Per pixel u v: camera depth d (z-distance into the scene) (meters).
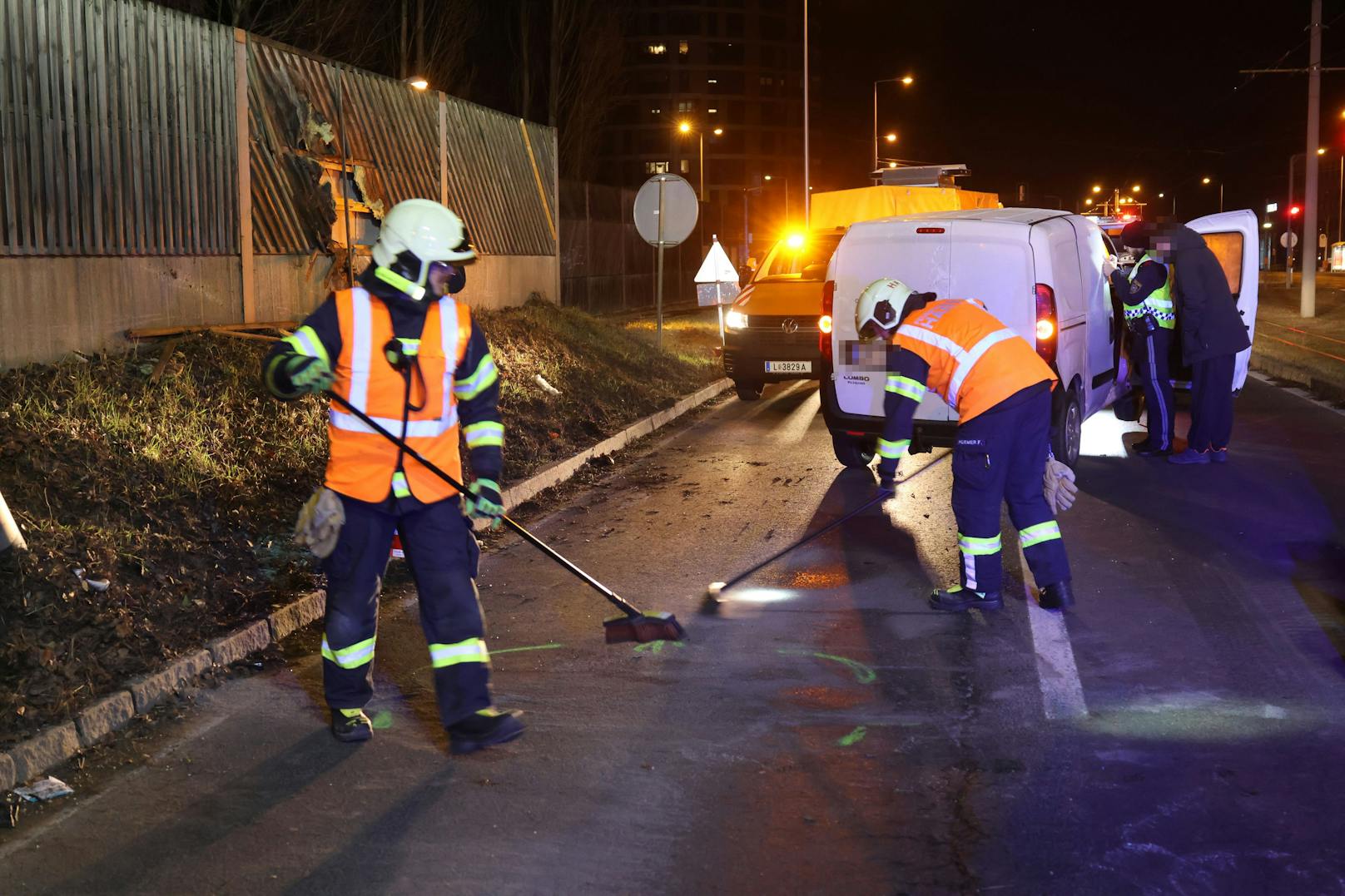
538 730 4.37
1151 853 3.40
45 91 7.35
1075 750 4.13
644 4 116.38
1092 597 6.01
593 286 27.12
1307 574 6.32
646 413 12.16
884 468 5.92
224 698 4.74
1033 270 8.30
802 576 6.50
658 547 7.20
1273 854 3.38
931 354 5.78
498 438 4.18
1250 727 4.30
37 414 6.42
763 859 3.40
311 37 22.92
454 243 3.98
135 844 3.54
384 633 5.55
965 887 3.24
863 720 4.43
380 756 4.16
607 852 3.46
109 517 5.80
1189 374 10.45
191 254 8.81
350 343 3.93
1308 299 26.94
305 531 3.95
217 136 9.11
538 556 6.98
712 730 4.35
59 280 7.51
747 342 13.35
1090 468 9.41
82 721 4.24
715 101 118.12
